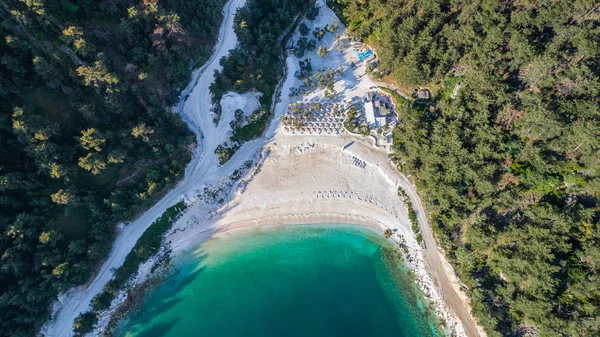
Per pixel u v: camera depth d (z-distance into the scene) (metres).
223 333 73.06
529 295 65.25
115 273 73.00
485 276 71.38
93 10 72.06
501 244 70.31
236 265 77.38
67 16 68.81
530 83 70.19
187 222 78.94
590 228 62.88
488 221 72.38
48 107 70.88
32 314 67.19
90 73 67.50
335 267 76.69
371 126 83.62
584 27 64.50
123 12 74.50
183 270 76.88
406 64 78.94
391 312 72.88
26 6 64.50
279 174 82.25
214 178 81.31
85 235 73.00
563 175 67.31
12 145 68.50
